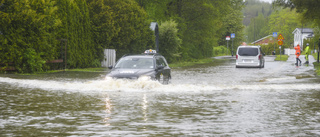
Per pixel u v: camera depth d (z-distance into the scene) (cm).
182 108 1016
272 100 1193
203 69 3139
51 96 1240
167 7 5347
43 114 912
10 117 870
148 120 844
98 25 3219
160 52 4412
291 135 705
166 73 1717
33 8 2333
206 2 5334
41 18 2253
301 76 2288
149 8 5075
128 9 3494
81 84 1570
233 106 1059
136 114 919
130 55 1695
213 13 5306
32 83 1634
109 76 1502
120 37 3441
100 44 3250
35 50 2319
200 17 5372
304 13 3312
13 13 2138
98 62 3216
